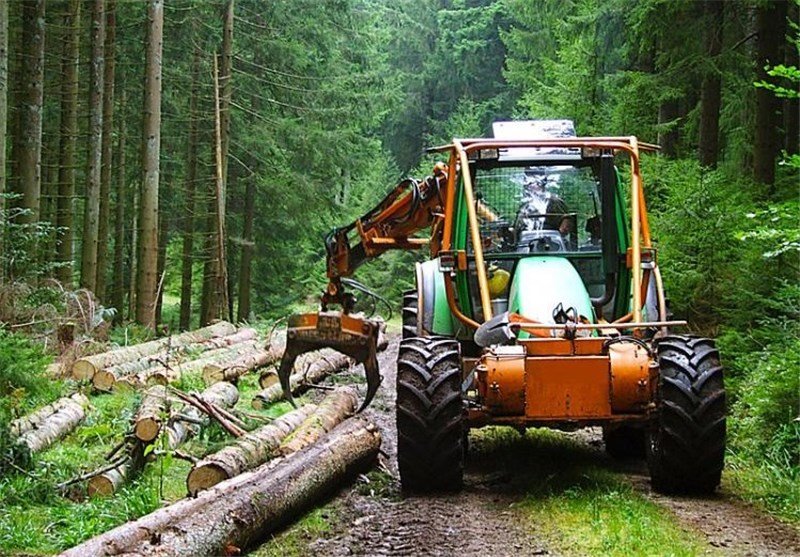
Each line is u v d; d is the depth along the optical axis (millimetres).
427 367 7090
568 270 7629
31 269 15109
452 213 8180
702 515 6438
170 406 9117
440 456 6980
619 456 8547
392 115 42344
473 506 6746
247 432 9039
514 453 8664
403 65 43031
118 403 11312
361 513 6730
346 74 28391
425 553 5621
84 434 9180
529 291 7395
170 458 7391
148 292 19234
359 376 14023
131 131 27359
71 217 19375
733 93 16719
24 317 13789
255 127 26625
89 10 23844
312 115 27297
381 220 9891
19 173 17172
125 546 5484
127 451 8141
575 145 7863
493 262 8109
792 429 8430
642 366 6684
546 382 6723
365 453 7715
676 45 15125
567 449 8953
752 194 13352
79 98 25094
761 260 11055
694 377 6855
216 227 25703
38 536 6141
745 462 8352
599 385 6715
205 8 25719
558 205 8258
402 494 7168
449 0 43188
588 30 18828
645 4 14828
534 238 8164
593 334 7141
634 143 7836
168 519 6000
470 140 8008
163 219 27750
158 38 19031
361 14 29156
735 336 10773
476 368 6949
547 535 5914
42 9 16359
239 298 28531
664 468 6941
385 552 5695
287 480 6426
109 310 15531
